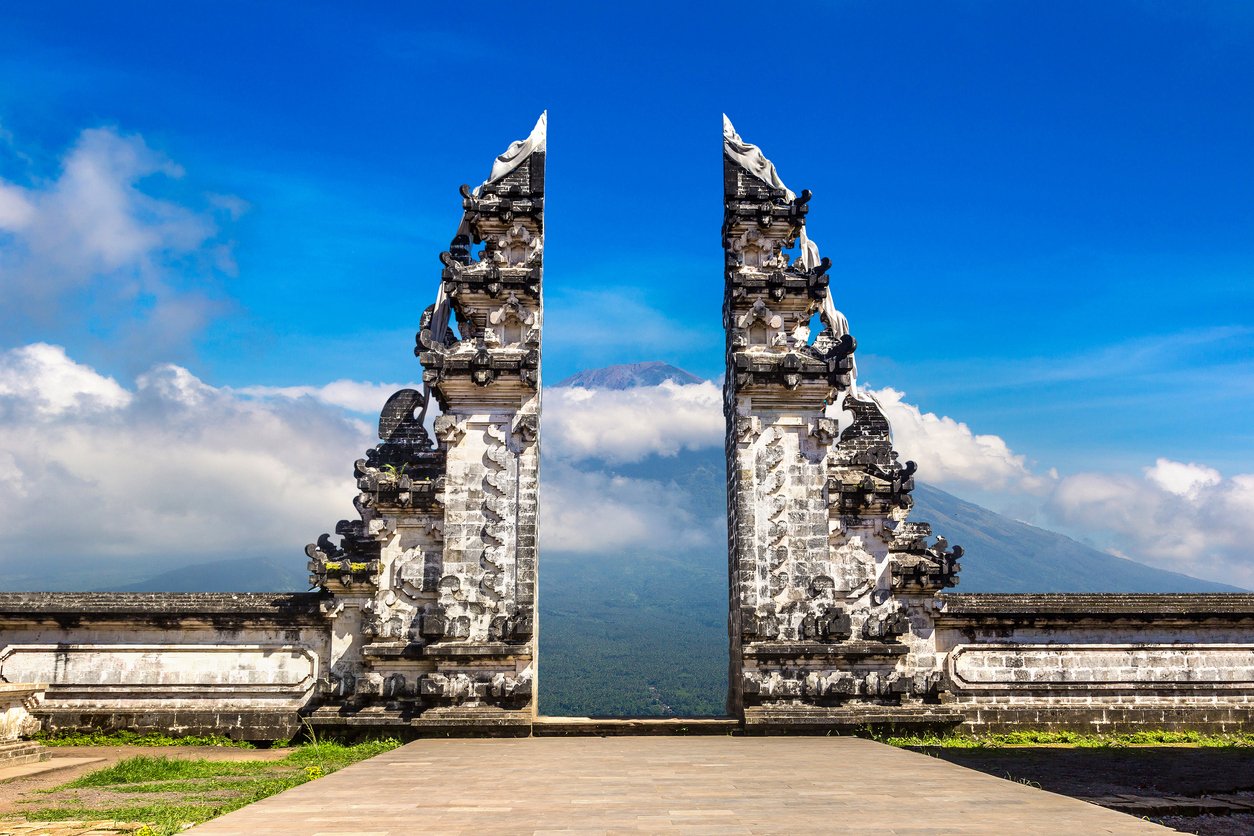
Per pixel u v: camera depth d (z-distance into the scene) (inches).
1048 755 970.1
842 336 1218.0
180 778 839.1
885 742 1088.2
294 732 1130.0
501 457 1189.7
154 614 1149.1
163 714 1138.7
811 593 1178.0
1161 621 1205.1
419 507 1180.5
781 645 1154.0
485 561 1162.0
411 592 1164.5
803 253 1307.8
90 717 1134.4
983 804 622.2
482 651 1122.0
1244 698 1196.5
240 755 1023.0
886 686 1150.3
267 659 1155.9
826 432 1210.0
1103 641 1204.5
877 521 1215.6
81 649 1152.2
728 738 1101.7
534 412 1200.2
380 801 640.4
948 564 1194.0
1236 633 1214.9
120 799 731.4
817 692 1146.0
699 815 581.3
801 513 1197.1
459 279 1221.7
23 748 1010.1
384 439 1256.2
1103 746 1074.7
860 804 622.5
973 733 1160.8
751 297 1246.3
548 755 930.1
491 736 1103.6
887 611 1184.8
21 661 1149.1
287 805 625.0
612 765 841.5
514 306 1223.5
